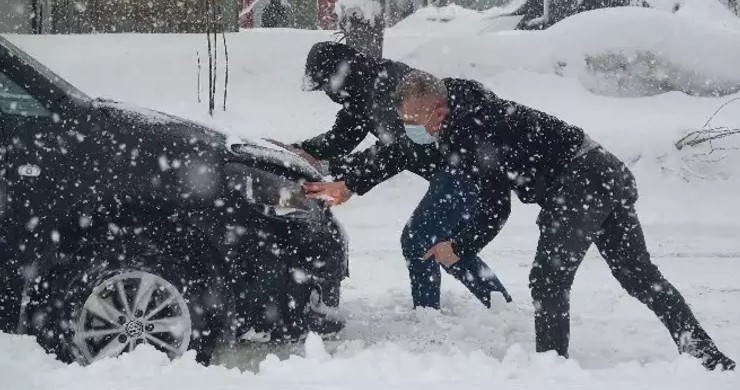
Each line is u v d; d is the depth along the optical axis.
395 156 6.12
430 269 6.77
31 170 4.92
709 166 11.76
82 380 4.32
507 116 5.13
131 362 4.66
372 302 7.26
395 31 21.28
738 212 10.98
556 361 5.00
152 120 5.23
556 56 13.72
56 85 5.09
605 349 6.18
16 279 4.90
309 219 5.45
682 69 13.63
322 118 12.36
